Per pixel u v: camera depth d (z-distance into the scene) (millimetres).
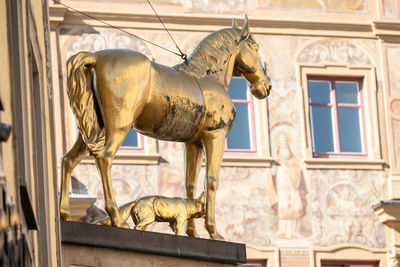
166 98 10812
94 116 10352
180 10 27500
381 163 27672
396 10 28688
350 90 28188
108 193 10484
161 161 26438
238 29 12062
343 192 27281
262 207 26828
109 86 10414
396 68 28375
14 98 6785
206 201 11320
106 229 10438
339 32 28250
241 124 27266
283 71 27781
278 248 26672
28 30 8781
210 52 11570
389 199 27453
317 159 27266
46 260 9406
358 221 27219
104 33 26906
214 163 11375
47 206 9758
